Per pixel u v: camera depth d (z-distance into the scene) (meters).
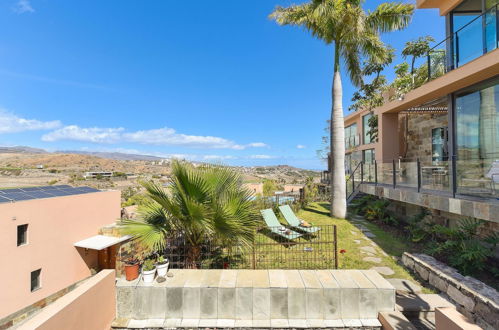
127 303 3.62
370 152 15.08
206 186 3.87
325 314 3.50
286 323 3.46
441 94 7.41
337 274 3.94
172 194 4.13
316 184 16.06
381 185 8.66
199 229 3.95
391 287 3.49
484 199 4.63
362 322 3.41
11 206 6.05
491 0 6.09
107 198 9.14
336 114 8.92
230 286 3.57
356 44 8.45
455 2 6.77
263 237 6.82
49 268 6.91
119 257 4.71
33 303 6.45
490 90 5.92
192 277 3.86
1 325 5.78
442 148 9.75
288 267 4.80
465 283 3.53
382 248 5.89
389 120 11.00
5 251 5.91
